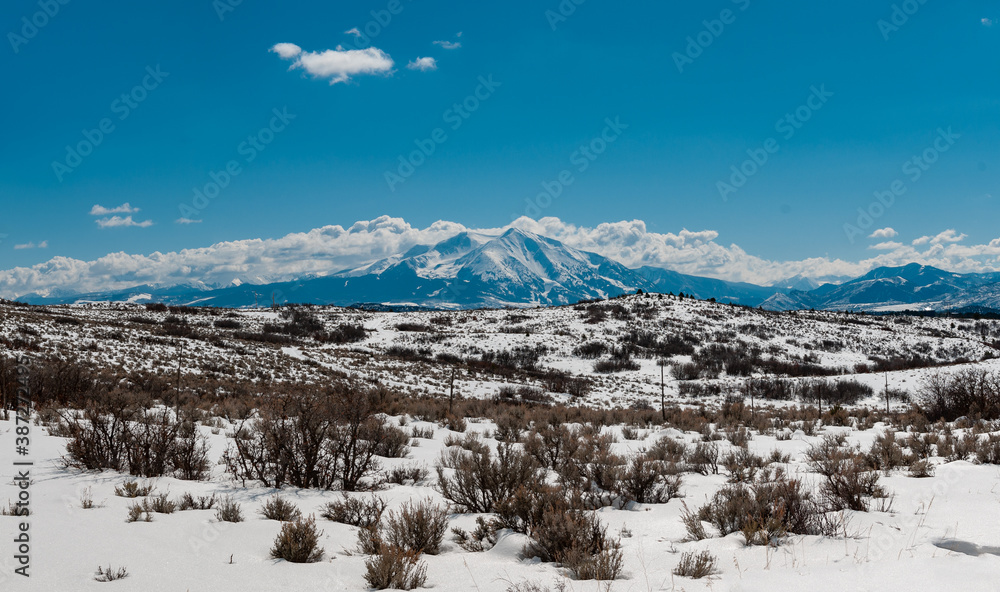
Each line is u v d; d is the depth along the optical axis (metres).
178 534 5.44
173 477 8.66
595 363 83.81
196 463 9.16
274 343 68.19
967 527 5.40
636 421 23.00
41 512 5.93
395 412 22.44
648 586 4.02
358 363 59.19
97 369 31.12
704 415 25.92
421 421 21.14
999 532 5.15
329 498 7.83
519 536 5.79
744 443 14.35
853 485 6.84
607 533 6.05
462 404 29.12
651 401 55.53
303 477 8.77
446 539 6.14
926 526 5.51
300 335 84.75
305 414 8.75
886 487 7.72
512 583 4.37
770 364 87.06
